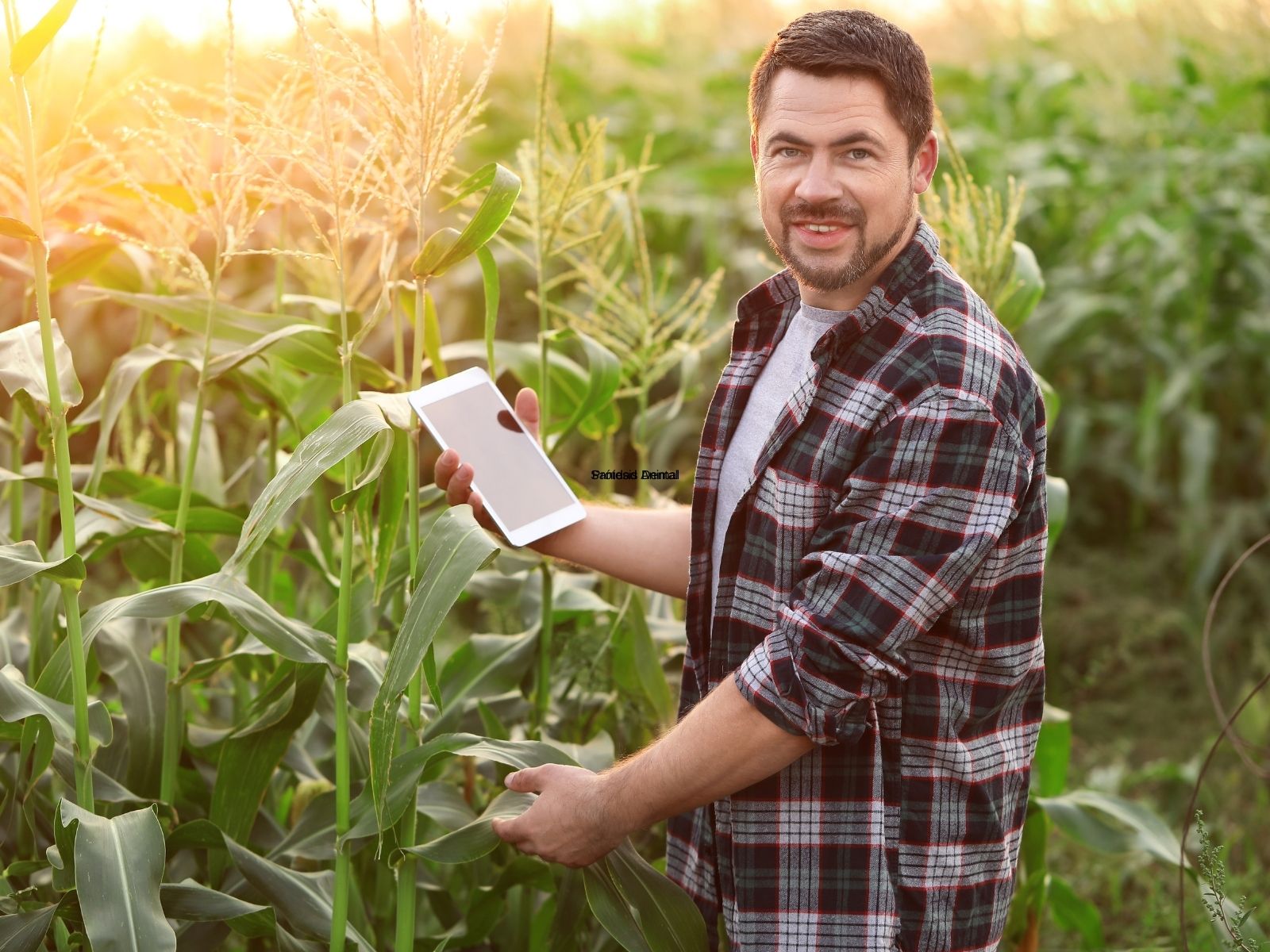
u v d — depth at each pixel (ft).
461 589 4.95
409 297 6.64
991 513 4.76
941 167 16.08
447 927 7.24
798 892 5.12
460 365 15.01
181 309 6.77
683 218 17.12
